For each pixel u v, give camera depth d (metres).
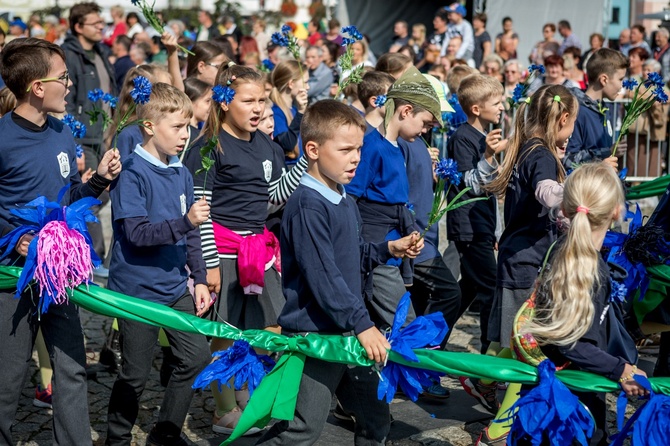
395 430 4.43
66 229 3.39
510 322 4.13
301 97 6.18
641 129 10.08
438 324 3.18
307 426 3.20
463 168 5.14
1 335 3.51
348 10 18.62
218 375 3.15
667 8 16.33
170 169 3.87
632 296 4.04
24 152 3.56
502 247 4.22
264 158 4.39
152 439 3.91
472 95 5.15
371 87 4.89
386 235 4.45
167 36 6.11
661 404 2.97
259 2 21.55
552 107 4.09
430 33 18.72
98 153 7.85
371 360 3.10
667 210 4.18
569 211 3.12
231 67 4.32
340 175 3.17
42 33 16.38
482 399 4.64
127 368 3.83
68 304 3.60
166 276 3.82
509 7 15.88
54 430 3.57
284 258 3.25
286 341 3.19
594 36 13.84
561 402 2.93
